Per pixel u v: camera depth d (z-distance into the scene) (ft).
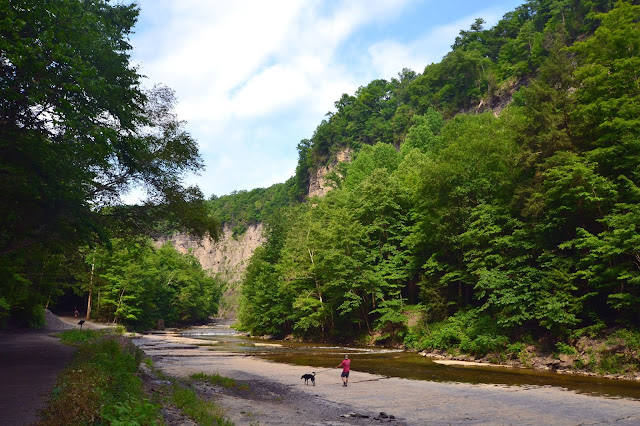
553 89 111.86
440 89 471.62
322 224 220.43
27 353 71.10
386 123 531.50
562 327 96.02
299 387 71.56
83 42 50.55
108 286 230.27
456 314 134.51
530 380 78.89
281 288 204.95
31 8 42.34
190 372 86.94
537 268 112.16
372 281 157.07
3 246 56.70
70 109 44.62
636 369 81.20
